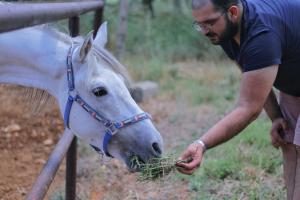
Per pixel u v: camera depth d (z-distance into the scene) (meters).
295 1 2.83
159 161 2.83
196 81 8.54
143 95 7.45
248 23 2.66
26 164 5.10
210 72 8.98
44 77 3.03
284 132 3.30
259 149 5.19
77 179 4.71
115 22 9.80
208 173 4.68
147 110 7.06
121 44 8.39
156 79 8.50
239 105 2.71
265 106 3.34
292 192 3.30
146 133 2.88
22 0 3.05
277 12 2.74
